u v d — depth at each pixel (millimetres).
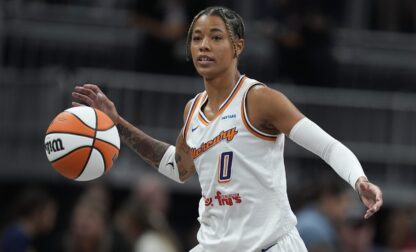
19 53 39250
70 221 33531
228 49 16766
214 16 16766
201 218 17375
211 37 16750
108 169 18047
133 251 27891
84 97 18594
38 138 34781
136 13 36969
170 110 36219
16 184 35344
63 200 35312
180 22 36969
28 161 34812
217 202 16953
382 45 42344
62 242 31297
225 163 16750
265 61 39906
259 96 16547
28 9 39875
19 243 27391
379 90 41812
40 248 34312
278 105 16422
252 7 41656
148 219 28156
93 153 17656
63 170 17734
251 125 16625
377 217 37469
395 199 36938
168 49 36656
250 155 16656
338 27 42781
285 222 16797
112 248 28031
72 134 17594
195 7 37250
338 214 26297
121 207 35219
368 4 43219
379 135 37844
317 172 36094
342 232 28875
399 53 42438
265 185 16672
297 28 37688
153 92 36094
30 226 28047
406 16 43188
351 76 41594
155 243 27969
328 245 24750
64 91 34531
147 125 35938
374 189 15414
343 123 37531
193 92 36500
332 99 37406
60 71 35094
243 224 16766
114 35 40406
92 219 28141
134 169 35094
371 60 42000
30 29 39531
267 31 37812
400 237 31625
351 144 37562
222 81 16938
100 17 40656
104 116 18094
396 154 37781
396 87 42062
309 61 37625
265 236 16641
